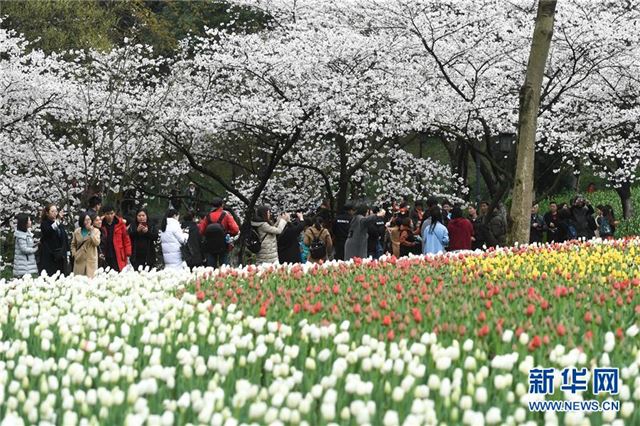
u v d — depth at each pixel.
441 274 11.95
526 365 6.48
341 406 6.05
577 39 21.22
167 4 38.09
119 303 9.24
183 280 11.90
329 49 21.88
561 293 9.31
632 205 33.47
